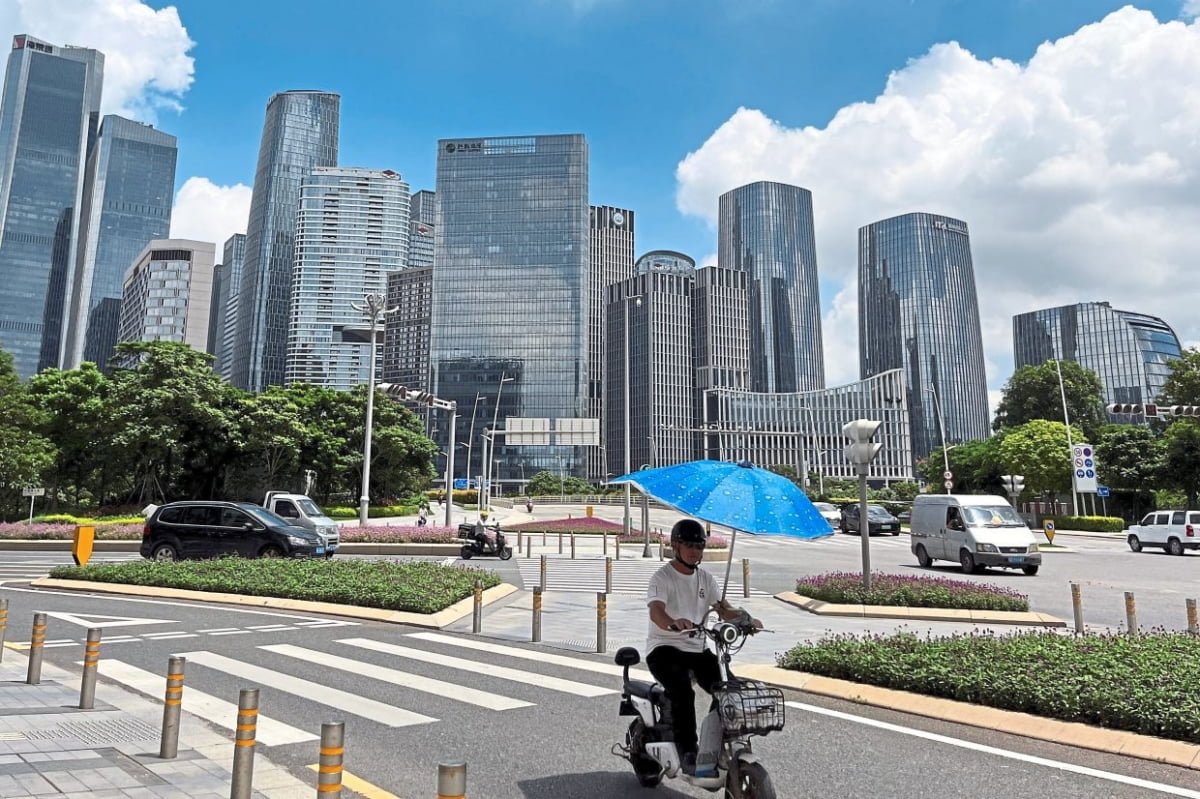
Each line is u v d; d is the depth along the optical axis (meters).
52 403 43.19
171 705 5.33
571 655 9.38
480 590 11.09
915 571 22.66
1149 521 31.98
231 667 8.43
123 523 31.55
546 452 141.12
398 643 10.02
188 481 49.41
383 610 12.23
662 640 4.70
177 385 43.31
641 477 5.38
